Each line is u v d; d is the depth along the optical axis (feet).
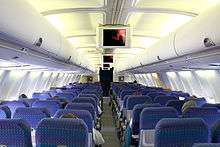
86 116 15.26
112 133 31.86
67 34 28.17
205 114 17.31
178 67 27.09
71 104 18.84
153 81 71.67
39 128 11.16
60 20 23.21
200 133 11.18
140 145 15.62
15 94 33.83
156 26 25.54
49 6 18.29
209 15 12.89
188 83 42.16
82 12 18.21
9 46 13.23
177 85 49.75
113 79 109.50
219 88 30.63
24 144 11.18
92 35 28.48
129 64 53.47
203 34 13.60
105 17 19.42
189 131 11.10
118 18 19.67
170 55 21.21
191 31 15.37
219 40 12.17
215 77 30.40
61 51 22.56
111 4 15.60
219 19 11.64
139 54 38.93
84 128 11.03
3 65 23.32
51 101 21.54
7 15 10.25
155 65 31.68
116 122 35.19
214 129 11.59
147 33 28.12
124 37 20.53
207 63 19.31
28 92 40.47
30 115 15.87
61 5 18.19
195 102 23.66
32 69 30.68
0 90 28.91
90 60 70.64
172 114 16.03
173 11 17.78
